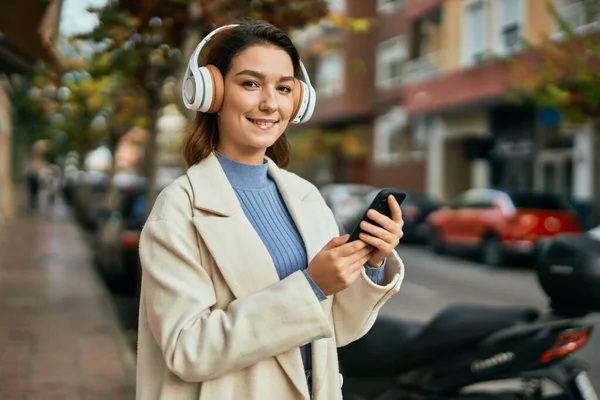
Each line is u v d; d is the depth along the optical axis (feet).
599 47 37.42
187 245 6.06
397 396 12.62
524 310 12.82
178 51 24.52
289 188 6.74
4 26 19.24
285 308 5.65
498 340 12.03
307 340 5.73
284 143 7.51
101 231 45.55
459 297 37.70
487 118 74.02
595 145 58.29
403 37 92.02
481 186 76.43
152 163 27.20
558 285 11.79
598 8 43.39
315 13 21.39
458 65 74.95
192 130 6.77
